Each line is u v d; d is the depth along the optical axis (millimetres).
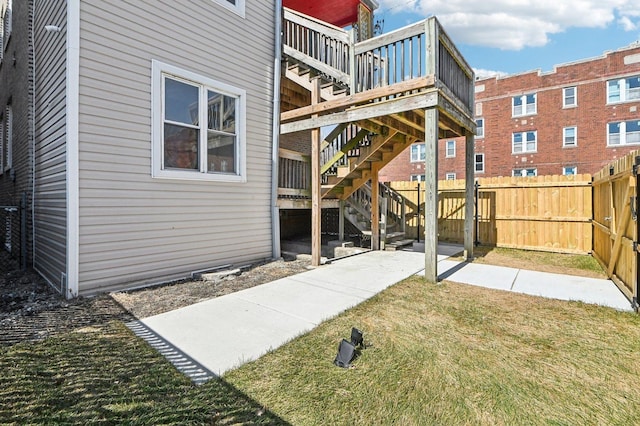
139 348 2598
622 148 15203
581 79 16094
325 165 7109
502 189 8062
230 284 4543
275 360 2432
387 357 2488
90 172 3879
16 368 2244
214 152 5273
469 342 2748
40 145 5039
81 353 2488
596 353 2553
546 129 16984
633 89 15000
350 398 1993
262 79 6102
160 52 4512
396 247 7648
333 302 3766
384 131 6285
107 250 4039
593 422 1808
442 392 2062
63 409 1840
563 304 3674
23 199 5668
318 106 5695
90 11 3848
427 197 4645
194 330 2967
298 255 6559
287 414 1846
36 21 5262
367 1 8383
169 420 1774
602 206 5785
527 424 1791
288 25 7004
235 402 1945
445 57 4957
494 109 18453
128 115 4199
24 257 5586
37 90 5219
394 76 4953
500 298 3904
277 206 6375
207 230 5160
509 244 7938
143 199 4367
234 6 5535
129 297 3895
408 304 3693
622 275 4266
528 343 2729
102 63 3957
